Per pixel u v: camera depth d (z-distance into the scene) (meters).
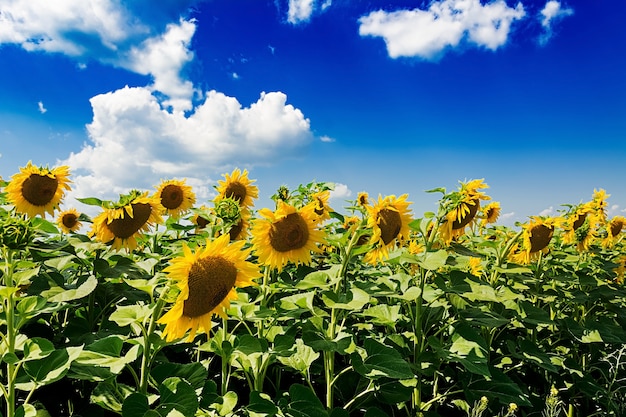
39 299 0.99
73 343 1.29
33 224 1.28
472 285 1.40
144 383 1.00
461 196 1.47
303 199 2.10
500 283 1.79
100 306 1.55
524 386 1.73
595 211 2.30
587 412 1.86
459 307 1.52
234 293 1.07
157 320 1.00
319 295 1.75
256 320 1.27
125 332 1.38
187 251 0.95
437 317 1.57
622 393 1.79
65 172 1.88
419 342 1.41
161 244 2.04
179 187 2.38
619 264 2.38
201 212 1.58
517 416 1.73
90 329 1.44
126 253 1.71
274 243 1.44
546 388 1.86
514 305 1.67
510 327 2.03
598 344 2.06
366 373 1.12
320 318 1.34
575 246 2.50
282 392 1.40
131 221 1.64
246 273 1.05
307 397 1.14
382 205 1.48
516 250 1.98
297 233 1.44
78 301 1.55
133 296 1.50
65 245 1.43
